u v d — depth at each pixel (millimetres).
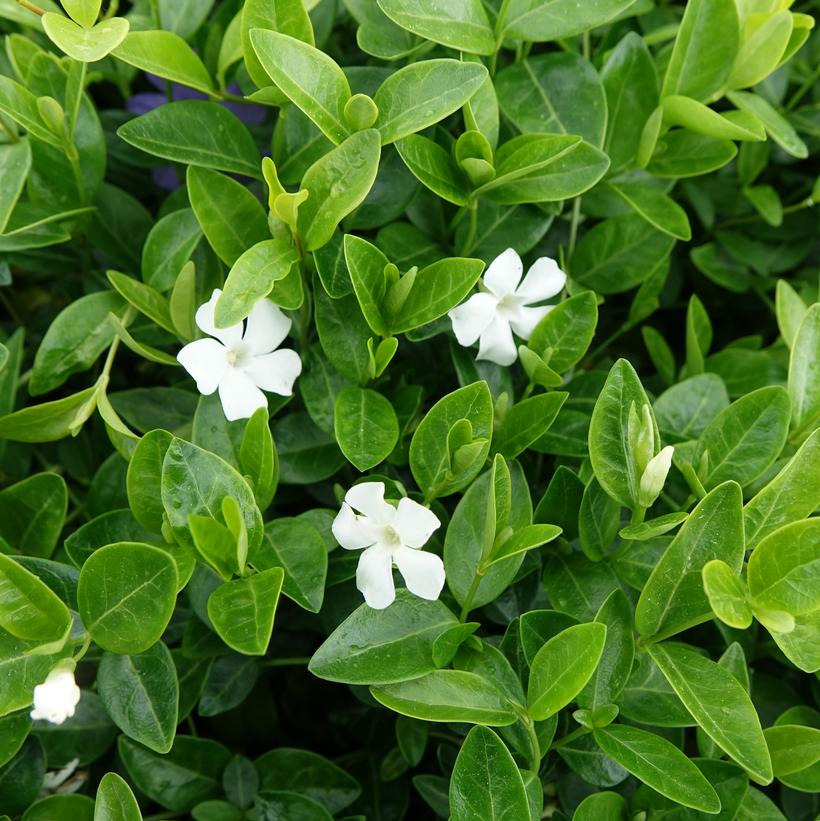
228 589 248
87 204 313
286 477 285
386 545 249
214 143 284
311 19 315
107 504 297
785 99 398
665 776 237
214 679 299
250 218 280
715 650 318
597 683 254
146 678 254
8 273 311
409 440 296
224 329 256
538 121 299
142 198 378
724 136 300
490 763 235
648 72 312
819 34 395
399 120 266
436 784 286
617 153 320
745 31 305
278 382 269
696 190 363
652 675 269
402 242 296
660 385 352
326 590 286
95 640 244
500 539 250
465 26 284
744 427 276
